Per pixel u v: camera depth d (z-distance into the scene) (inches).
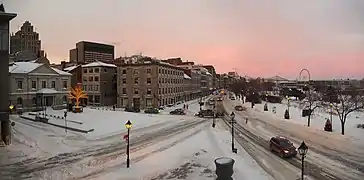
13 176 787.4
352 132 1523.1
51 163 916.0
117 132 1493.6
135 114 2283.5
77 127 1600.6
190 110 2834.6
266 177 781.9
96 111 2456.9
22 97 2500.0
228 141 1275.8
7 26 1210.6
